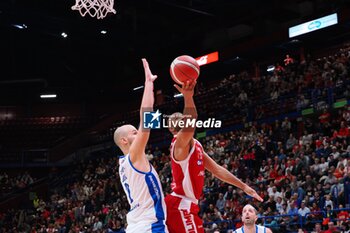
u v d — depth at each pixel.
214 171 4.77
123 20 28.91
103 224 20.05
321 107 19.91
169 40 30.94
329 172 14.18
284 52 26.59
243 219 6.95
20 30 29.61
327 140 16.59
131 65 34.28
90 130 32.38
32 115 35.44
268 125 20.66
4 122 34.53
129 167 4.11
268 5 26.70
